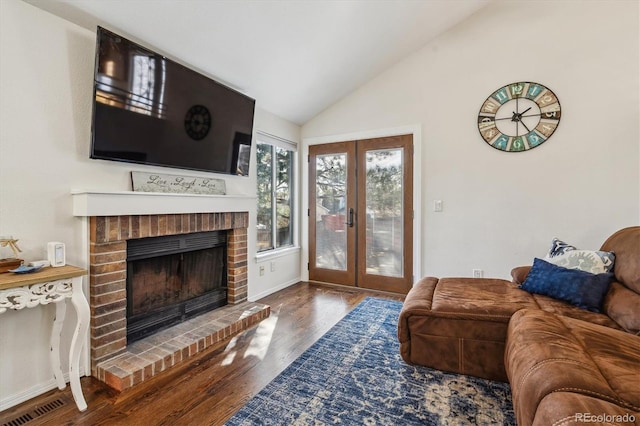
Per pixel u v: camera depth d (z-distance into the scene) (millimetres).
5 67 1608
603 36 2729
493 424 1501
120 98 1977
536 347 1294
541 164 2953
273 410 1598
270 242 3828
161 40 2223
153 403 1653
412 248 3564
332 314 2984
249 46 2572
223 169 2863
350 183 3930
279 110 3686
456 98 3279
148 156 2197
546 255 2736
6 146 1619
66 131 1846
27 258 1690
